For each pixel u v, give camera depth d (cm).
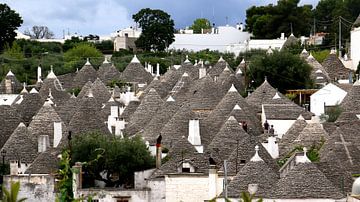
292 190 7262
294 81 14288
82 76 16462
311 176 7350
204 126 10494
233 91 11644
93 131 10388
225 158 8750
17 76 18812
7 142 10550
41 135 10612
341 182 7656
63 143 10300
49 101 11838
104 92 14225
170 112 11194
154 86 14112
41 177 8706
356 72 15362
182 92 13138
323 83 14438
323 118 11431
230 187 7525
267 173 7581
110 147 9106
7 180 8844
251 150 8419
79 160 9069
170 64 19238
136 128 11612
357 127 10050
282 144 9631
